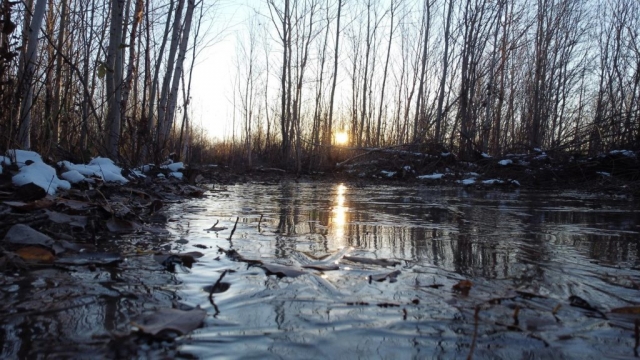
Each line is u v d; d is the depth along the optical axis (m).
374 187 9.13
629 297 1.47
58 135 5.74
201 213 3.58
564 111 22.53
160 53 10.54
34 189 2.64
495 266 1.91
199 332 1.08
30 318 1.14
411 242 2.46
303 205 4.57
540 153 10.95
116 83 6.56
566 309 1.33
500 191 8.33
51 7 7.48
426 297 1.42
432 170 12.85
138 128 7.07
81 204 2.79
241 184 9.08
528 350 1.03
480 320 1.21
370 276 1.65
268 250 2.11
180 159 11.12
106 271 1.63
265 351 0.98
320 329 1.12
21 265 1.63
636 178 9.02
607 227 3.28
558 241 2.61
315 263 1.85
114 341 1.01
